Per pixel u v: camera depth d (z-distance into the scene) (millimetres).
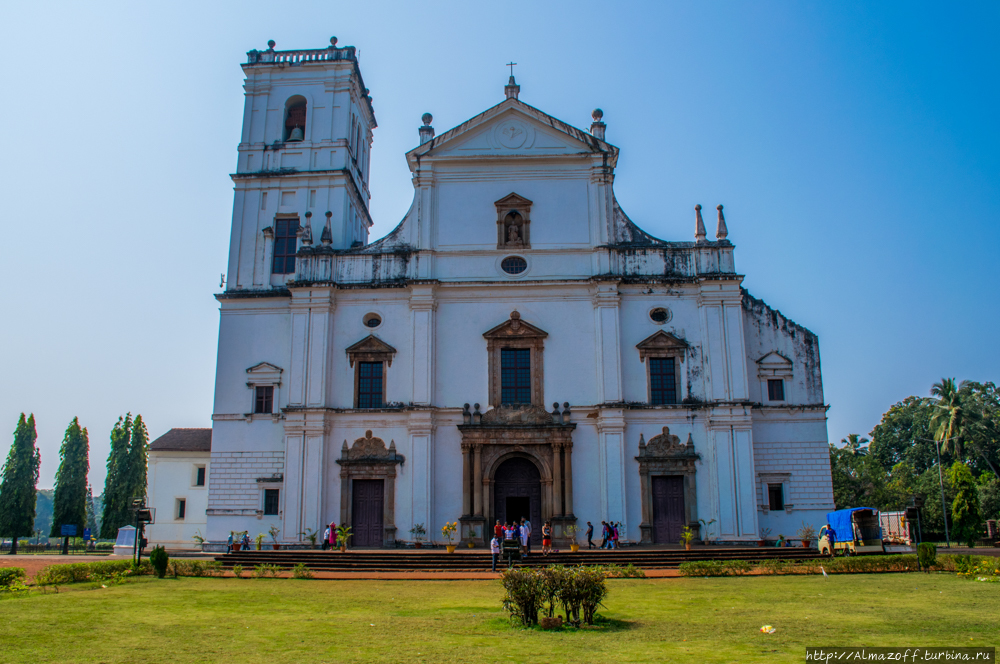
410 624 16672
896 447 88438
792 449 39500
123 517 63594
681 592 22875
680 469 38125
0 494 62062
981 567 27406
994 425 71250
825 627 15836
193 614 18297
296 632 15609
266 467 39594
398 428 39125
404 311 40656
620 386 38750
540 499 38844
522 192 41656
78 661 12750
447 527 35969
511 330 39812
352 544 38094
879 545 37469
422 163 41875
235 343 41250
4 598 21234
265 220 43344
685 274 40469
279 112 44812
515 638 14828
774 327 40906
